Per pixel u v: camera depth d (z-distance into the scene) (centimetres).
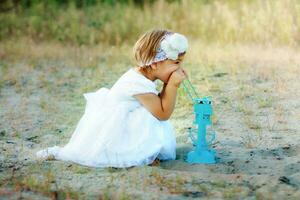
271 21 1195
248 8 1288
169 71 541
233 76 913
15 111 768
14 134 661
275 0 1252
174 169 526
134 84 545
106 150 530
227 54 1077
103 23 1383
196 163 535
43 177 505
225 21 1256
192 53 1105
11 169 530
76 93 870
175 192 461
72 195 461
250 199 448
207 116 541
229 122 674
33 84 940
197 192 463
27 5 1616
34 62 1125
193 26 1309
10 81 966
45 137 648
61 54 1202
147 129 538
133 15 1410
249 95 795
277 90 812
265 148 576
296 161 530
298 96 777
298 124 655
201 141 541
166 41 536
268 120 674
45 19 1473
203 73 946
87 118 560
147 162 530
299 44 1134
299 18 1170
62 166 531
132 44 1292
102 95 566
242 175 493
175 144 560
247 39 1191
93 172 514
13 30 1397
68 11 1491
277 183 474
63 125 700
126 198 449
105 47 1266
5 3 1562
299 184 473
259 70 938
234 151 570
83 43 1305
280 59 1019
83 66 1070
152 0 1536
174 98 541
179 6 1416
